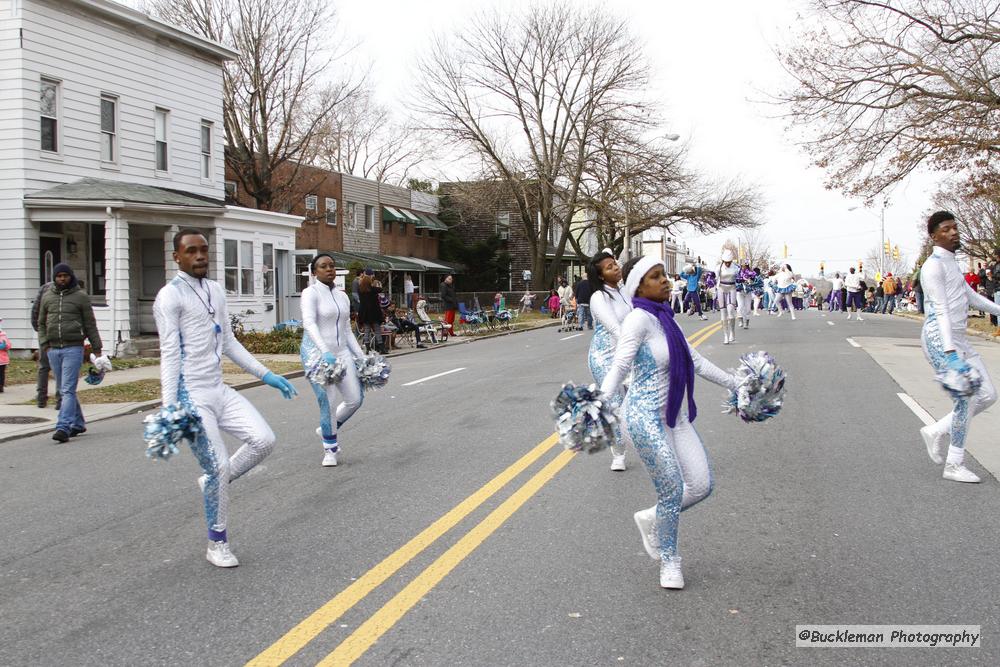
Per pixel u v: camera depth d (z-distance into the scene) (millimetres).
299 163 36844
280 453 9195
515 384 14422
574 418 4680
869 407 11008
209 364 5590
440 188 56000
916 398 11672
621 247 53531
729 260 19547
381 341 21594
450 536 6047
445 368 17969
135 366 19016
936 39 19719
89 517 6949
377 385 8516
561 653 4176
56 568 5680
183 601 4988
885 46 19875
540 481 7520
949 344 6895
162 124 24938
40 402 13008
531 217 49625
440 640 4348
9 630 4645
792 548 5668
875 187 20703
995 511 6410
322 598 4961
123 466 8969
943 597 4805
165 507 7188
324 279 8328
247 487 7707
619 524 6234
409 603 4836
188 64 25734
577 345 23172
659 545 4996
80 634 4562
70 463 9250
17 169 20453
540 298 47969
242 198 38344
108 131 23016
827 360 16234
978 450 8414
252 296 26359
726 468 7891
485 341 27484
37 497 7699
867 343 19875
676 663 4062
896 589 4934
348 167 61781
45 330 10727
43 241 21875
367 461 8664
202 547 6027
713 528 6125
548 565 5410
